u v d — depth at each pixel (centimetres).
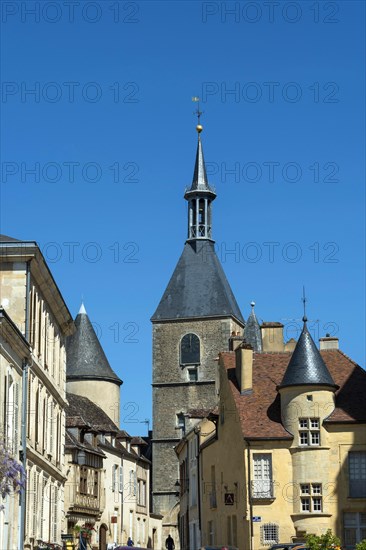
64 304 5278
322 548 3672
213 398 11731
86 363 11038
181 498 8531
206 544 6312
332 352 5803
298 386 5312
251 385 5622
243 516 5275
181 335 12019
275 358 5834
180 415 11762
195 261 12400
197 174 12669
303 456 5234
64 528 6738
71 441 7175
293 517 5178
